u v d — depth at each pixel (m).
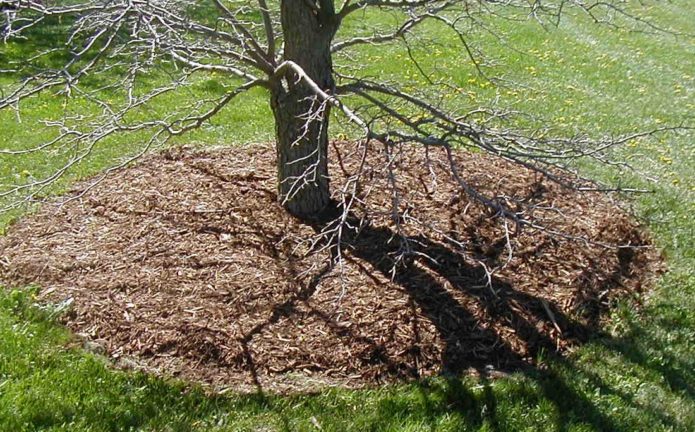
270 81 5.09
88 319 4.51
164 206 5.64
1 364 4.15
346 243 5.10
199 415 3.91
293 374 4.14
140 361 4.21
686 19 14.82
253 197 5.71
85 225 5.50
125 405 3.93
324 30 4.95
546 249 5.30
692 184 6.86
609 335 4.64
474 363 4.30
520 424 3.91
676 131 8.28
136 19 3.98
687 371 4.39
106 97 8.77
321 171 5.34
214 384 4.08
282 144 5.27
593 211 5.95
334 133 7.29
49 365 4.18
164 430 3.81
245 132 7.75
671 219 6.09
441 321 4.50
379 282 4.77
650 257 5.53
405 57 10.59
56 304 4.64
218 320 4.44
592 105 9.15
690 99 9.67
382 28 11.20
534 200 5.95
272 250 5.07
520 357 4.38
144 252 5.07
